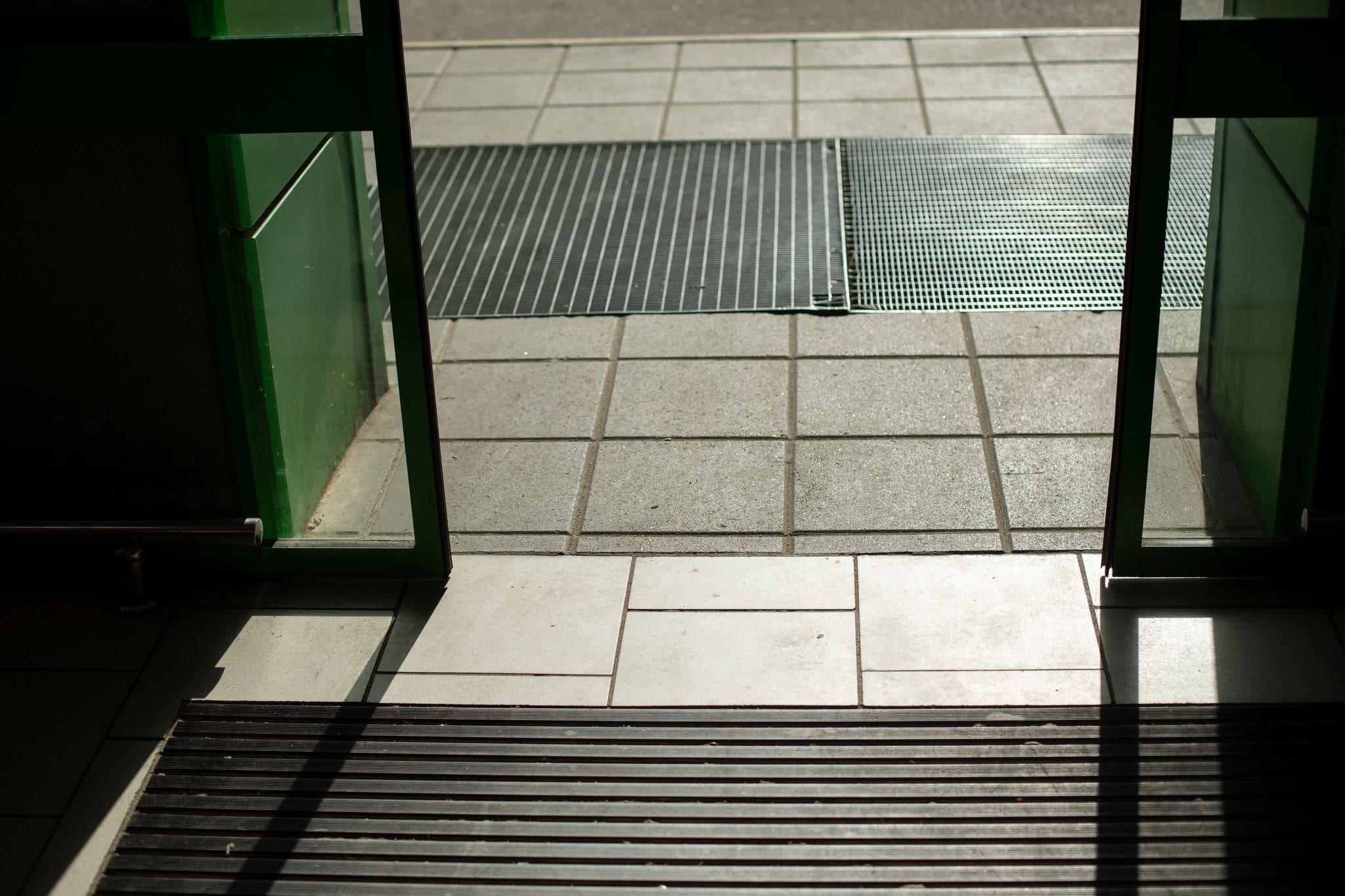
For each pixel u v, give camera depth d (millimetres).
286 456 3648
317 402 3791
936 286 4996
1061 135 6129
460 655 3393
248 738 3168
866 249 5266
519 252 5379
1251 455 3654
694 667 3314
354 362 3994
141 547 3549
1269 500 3529
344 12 3109
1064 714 3133
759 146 6164
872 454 4094
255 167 3357
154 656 3434
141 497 3596
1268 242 3510
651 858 2812
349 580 3678
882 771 3002
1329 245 3180
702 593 3562
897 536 3746
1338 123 3078
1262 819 2857
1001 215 5469
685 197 5750
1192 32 2947
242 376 3420
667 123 6449
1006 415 4246
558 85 6961
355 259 3986
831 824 2877
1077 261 5125
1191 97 3012
